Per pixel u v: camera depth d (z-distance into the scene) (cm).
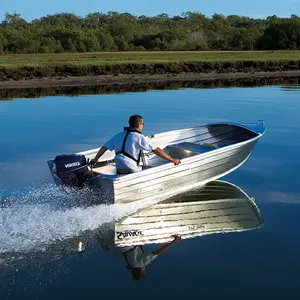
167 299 463
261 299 463
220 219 695
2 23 9000
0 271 516
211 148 927
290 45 6247
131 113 1711
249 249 582
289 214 709
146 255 566
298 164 989
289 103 1991
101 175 715
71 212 685
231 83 2992
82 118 1597
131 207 723
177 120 1555
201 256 562
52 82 2894
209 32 6931
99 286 489
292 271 521
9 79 2889
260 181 877
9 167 958
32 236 603
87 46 5988
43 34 6072
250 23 10044
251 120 1550
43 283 493
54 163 712
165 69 3441
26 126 1441
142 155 783
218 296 468
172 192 792
